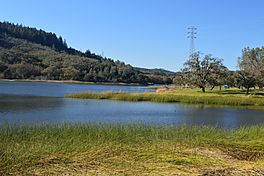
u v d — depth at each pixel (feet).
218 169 31.50
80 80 513.04
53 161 31.09
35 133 43.86
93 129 46.88
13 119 88.69
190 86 229.66
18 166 29.17
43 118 92.84
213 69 223.30
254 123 91.86
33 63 543.80
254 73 224.33
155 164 31.76
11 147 35.09
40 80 478.18
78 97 172.76
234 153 38.58
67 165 30.12
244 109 133.18
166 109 128.06
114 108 127.34
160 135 45.34
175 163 32.63
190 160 33.83
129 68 581.12
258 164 34.19
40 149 34.47
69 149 35.24
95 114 106.63
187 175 28.99
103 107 130.11
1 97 167.94
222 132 50.62
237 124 89.45
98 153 34.55
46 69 510.99
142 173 28.81
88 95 172.24
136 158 33.42
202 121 94.94
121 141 40.70
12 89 244.63
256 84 225.97
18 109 114.93
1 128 48.65
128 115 106.32
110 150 35.94
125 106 136.26
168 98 162.50
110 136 42.50
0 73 472.44
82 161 31.53
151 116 104.99
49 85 355.56
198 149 39.24
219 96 167.63
